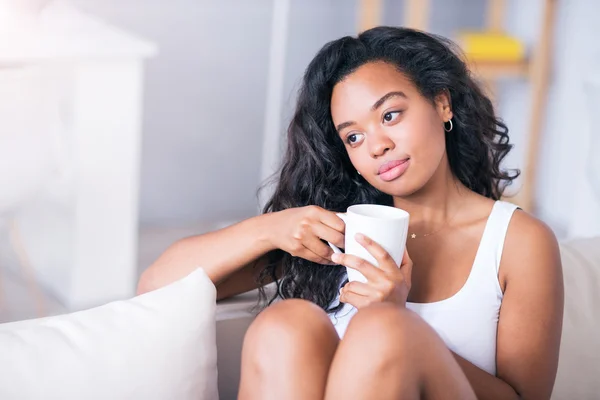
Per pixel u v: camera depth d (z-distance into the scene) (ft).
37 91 7.13
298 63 11.70
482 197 4.78
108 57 8.04
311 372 3.74
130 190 8.57
